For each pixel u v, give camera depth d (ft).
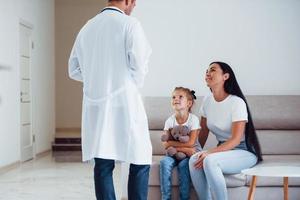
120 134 8.66
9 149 21.81
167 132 11.93
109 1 9.12
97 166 8.80
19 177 19.35
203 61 15.05
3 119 21.09
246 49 15.05
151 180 11.66
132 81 8.76
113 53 8.67
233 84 11.71
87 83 8.89
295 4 15.07
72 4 37.70
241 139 11.58
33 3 25.96
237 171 11.19
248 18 15.05
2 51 21.06
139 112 8.78
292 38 15.08
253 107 13.73
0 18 20.85
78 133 35.78
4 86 21.27
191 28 15.06
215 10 15.03
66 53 38.01
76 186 17.16
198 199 11.54
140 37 8.63
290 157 12.87
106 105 8.63
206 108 12.12
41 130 27.66
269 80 15.07
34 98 26.17
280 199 11.69
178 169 11.47
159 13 15.08
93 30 8.86
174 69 15.06
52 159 25.50
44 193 15.89
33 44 25.94
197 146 12.00
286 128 13.70
